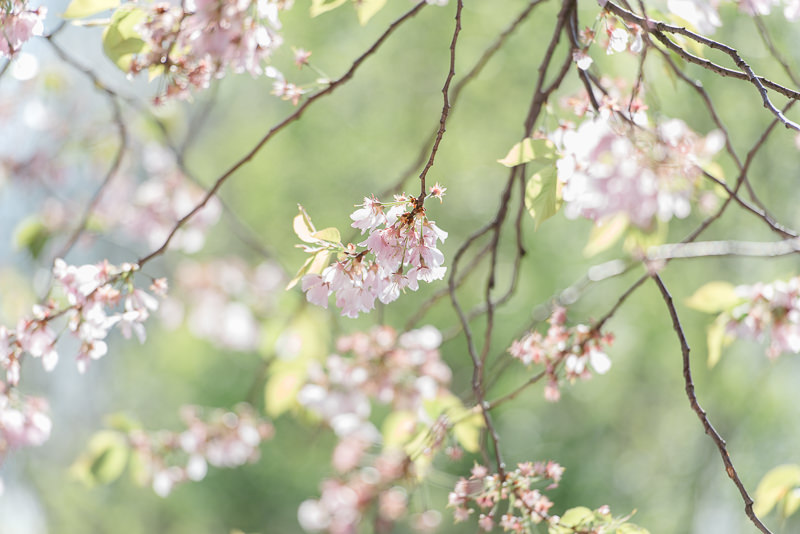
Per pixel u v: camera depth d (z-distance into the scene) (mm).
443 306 7434
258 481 8227
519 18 3107
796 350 3051
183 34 2738
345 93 7625
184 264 4895
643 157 2535
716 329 3072
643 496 7258
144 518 8336
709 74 5234
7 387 2994
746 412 6371
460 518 2893
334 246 2670
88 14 2781
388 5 7098
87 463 3482
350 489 3482
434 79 7359
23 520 7742
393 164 7805
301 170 8227
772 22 4348
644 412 7332
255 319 4777
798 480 3000
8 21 2783
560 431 7562
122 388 9305
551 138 2854
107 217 4453
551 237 7305
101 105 4348
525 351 2969
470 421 3090
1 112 3996
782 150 5383
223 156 8617
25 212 5020
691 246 2939
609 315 2949
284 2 2703
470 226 7570
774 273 5602
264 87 8344
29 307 3828
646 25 2707
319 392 3396
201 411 3604
